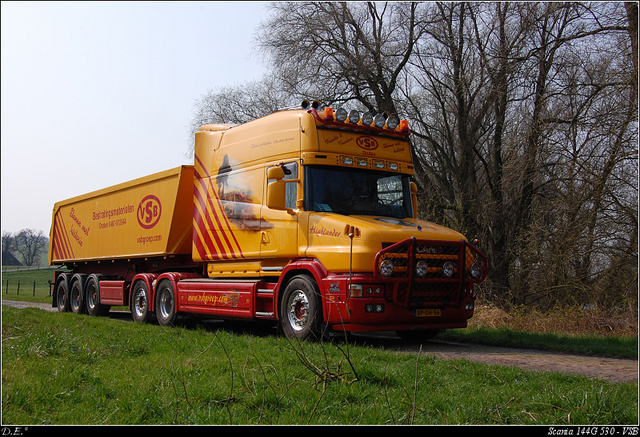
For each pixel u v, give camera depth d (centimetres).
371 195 1016
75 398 525
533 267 1747
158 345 847
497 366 662
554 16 1831
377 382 554
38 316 1423
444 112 2320
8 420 451
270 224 1026
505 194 2156
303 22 2319
